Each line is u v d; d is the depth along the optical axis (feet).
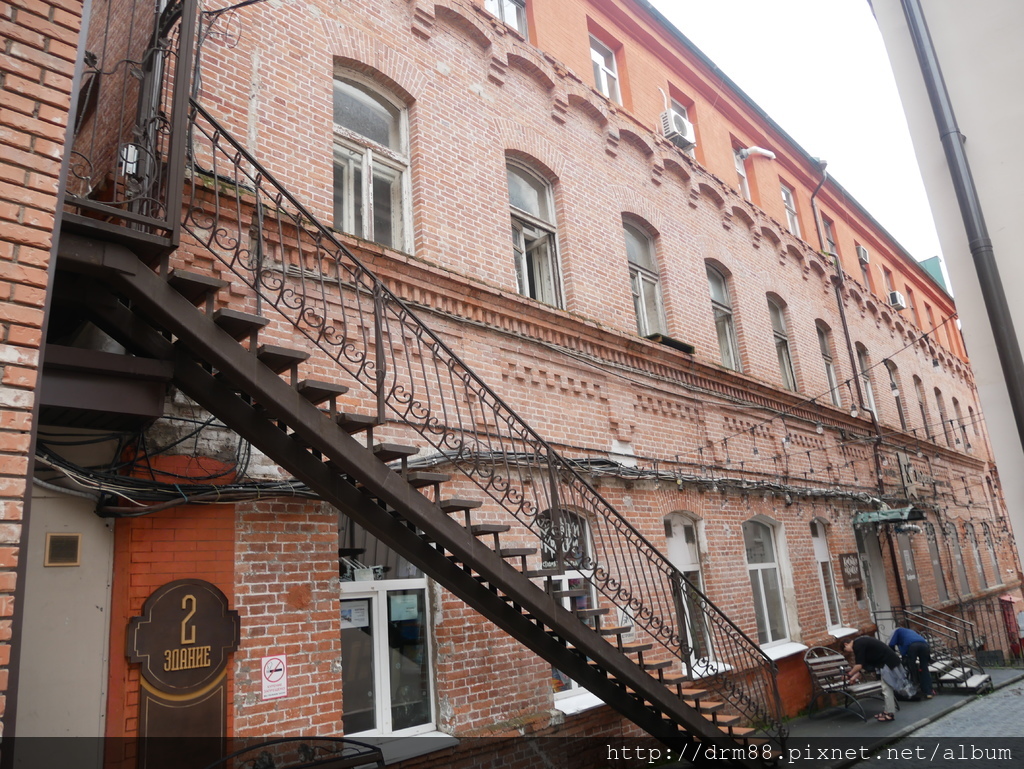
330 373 19.98
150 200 13.20
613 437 28.53
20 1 9.72
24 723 13.70
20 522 8.32
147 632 15.05
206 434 17.22
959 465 69.46
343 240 20.90
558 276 30.12
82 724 14.30
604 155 34.19
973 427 77.66
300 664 17.30
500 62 29.53
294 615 17.51
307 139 21.71
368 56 24.59
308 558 18.16
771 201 49.78
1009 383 14.66
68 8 10.23
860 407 51.19
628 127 35.86
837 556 42.34
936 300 79.20
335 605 18.38
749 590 32.96
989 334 15.44
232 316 13.44
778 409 40.57
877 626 44.50
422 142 25.35
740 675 30.37
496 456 23.59
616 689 21.44
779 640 35.55
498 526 17.61
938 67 16.76
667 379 32.35
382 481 15.48
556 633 19.43
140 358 13.65
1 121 9.18
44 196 9.39
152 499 15.57
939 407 70.03
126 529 15.64
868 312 59.21
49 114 9.67
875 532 48.70
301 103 21.91
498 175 27.94
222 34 20.38
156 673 14.98
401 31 26.16
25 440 8.59
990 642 62.64
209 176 18.44
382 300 16.87
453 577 18.28
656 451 30.45
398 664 20.39
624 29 40.06
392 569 21.03
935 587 54.85
